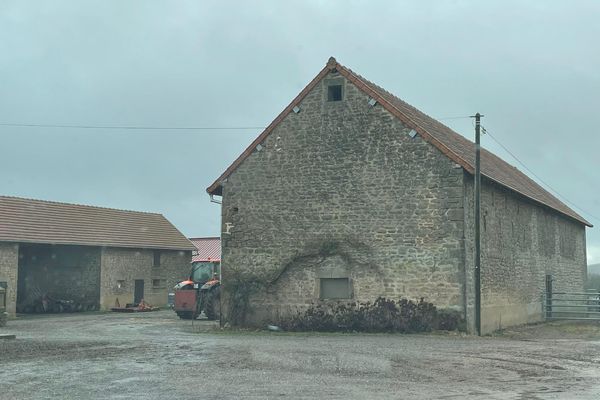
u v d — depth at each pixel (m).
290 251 22.67
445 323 20.39
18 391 10.20
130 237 41.34
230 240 23.56
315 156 22.62
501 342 18.22
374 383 10.91
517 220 26.16
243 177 23.64
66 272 39.00
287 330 22.28
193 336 20.06
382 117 21.75
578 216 37.38
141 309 38.50
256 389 10.27
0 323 24.50
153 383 10.84
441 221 20.66
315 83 22.78
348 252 21.83
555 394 10.22
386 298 21.16
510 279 24.92
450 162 20.72
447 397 9.82
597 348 16.83
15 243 33.31
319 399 9.52
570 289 34.50
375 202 21.61
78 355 14.65
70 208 41.31
